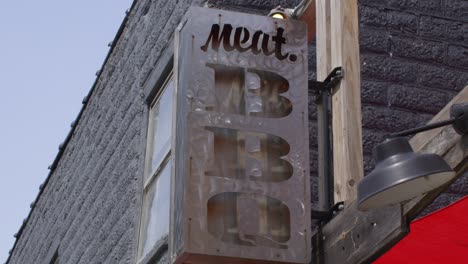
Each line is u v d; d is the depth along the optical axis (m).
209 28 6.25
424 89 8.74
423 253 5.90
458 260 5.93
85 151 12.78
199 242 5.55
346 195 5.95
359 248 5.39
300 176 5.92
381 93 8.58
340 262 5.60
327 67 6.50
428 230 5.73
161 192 9.65
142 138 10.41
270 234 5.72
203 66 6.10
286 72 6.26
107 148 11.66
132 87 11.12
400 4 9.09
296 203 5.83
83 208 12.28
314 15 6.73
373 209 4.95
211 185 5.71
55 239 13.55
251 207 5.74
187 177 5.70
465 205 5.60
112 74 12.08
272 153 5.98
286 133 6.02
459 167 4.69
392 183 4.53
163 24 10.25
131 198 10.29
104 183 11.51
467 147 4.63
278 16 6.63
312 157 8.06
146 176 10.28
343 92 6.25
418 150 4.95
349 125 6.15
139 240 10.02
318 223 5.98
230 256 5.57
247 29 6.32
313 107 8.30
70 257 12.46
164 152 9.81
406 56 8.84
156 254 9.10
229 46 6.24
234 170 5.83
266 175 5.89
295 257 5.68
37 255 14.76
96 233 11.39
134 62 11.20
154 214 9.76
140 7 11.32
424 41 8.99
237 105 6.06
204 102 5.97
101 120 12.20
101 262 10.95
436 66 8.91
